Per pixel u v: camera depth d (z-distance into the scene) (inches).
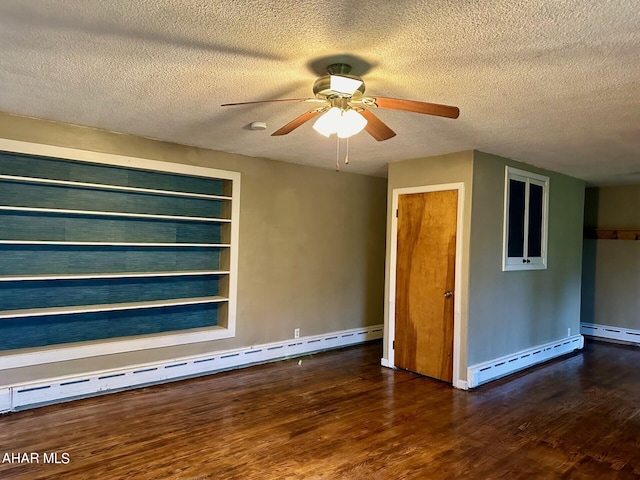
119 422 126.9
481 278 168.2
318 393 155.3
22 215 141.1
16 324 141.1
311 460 107.9
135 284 165.0
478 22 69.4
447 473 103.6
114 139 147.8
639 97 102.2
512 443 119.6
